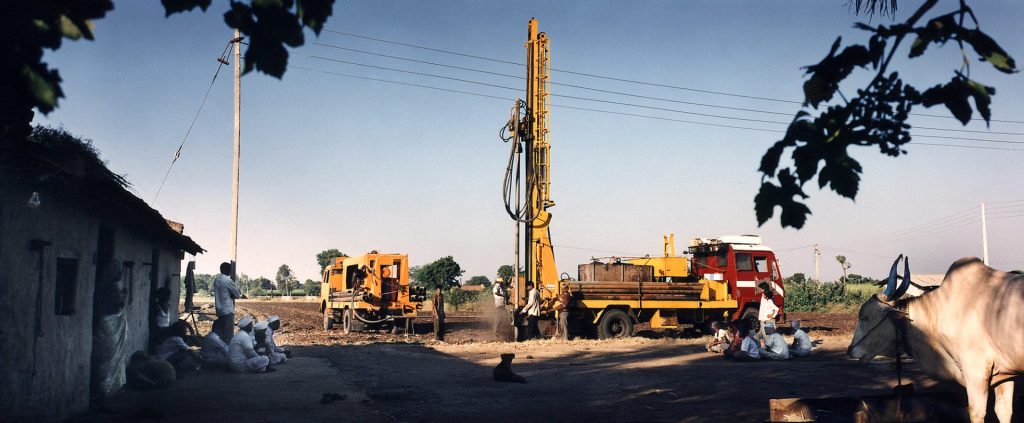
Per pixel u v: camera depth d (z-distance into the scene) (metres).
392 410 8.44
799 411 6.19
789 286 44.59
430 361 14.18
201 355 12.18
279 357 13.26
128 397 9.17
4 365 6.05
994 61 2.86
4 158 5.45
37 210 6.72
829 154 3.03
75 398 7.79
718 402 9.05
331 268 27.06
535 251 20.95
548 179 21.12
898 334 6.94
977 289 6.14
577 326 20.41
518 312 20.12
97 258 9.02
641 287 20.45
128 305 10.78
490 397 9.51
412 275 76.50
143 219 10.05
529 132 21.14
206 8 2.63
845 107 3.03
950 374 6.64
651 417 7.97
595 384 10.83
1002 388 5.98
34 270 6.65
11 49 2.44
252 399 9.07
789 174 3.08
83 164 6.86
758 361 14.23
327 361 13.98
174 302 17.02
